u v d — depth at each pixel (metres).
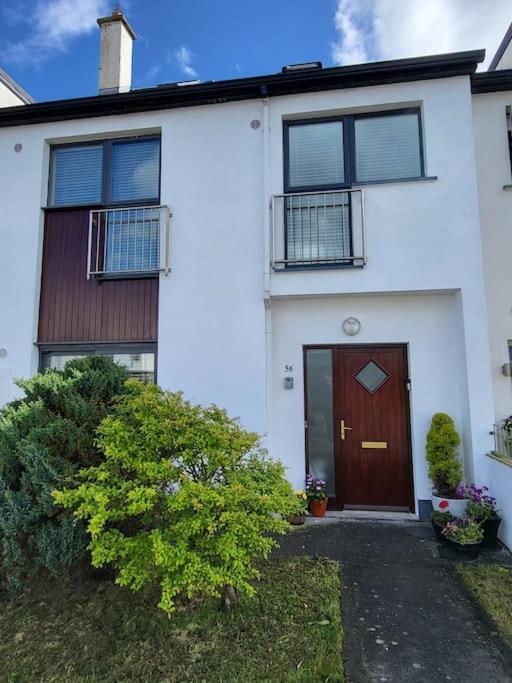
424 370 5.36
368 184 5.36
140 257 5.82
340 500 5.44
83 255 5.97
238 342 5.41
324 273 5.32
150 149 6.10
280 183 5.55
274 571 3.65
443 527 4.29
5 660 2.51
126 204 5.95
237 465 3.13
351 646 2.70
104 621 2.86
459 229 5.13
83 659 2.51
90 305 5.88
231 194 5.62
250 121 5.70
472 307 5.03
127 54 7.25
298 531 4.70
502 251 5.41
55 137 6.16
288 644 2.64
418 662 2.55
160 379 5.49
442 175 5.21
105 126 6.04
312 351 5.66
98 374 3.64
